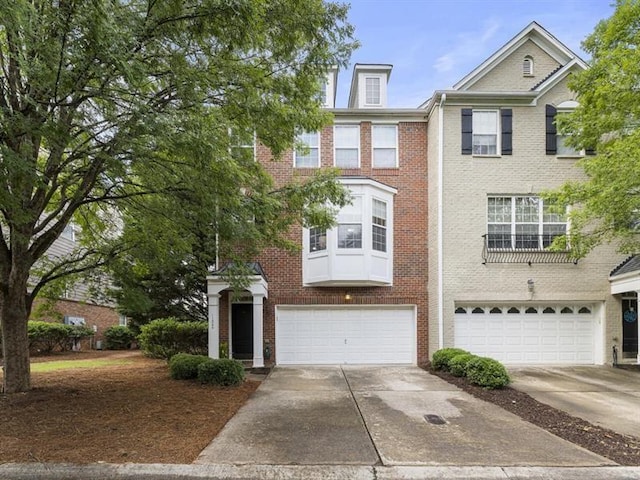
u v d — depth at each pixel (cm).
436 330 1270
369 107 1510
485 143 1318
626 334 1265
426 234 1361
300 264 1330
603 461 482
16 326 777
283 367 1255
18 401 705
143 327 1317
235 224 708
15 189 539
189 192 704
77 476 426
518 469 457
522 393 867
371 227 1294
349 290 1327
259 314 1211
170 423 611
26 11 400
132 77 457
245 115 641
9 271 758
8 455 473
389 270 1334
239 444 527
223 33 545
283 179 1331
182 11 512
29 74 455
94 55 454
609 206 870
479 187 1293
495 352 1286
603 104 898
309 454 496
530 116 1315
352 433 580
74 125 554
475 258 1276
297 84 682
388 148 1387
